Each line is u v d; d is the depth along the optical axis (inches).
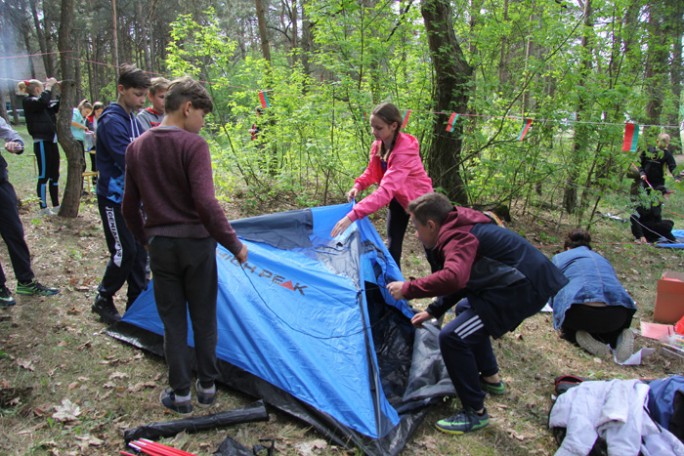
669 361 156.5
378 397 111.2
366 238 153.9
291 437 106.7
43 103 241.6
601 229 315.6
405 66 277.7
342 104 271.6
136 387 119.6
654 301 205.6
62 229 222.4
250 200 296.7
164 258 99.7
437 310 117.6
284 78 298.7
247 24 1234.6
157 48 1293.1
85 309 154.3
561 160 276.8
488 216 121.0
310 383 114.0
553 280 108.9
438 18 257.1
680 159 502.9
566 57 259.3
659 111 363.9
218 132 308.5
